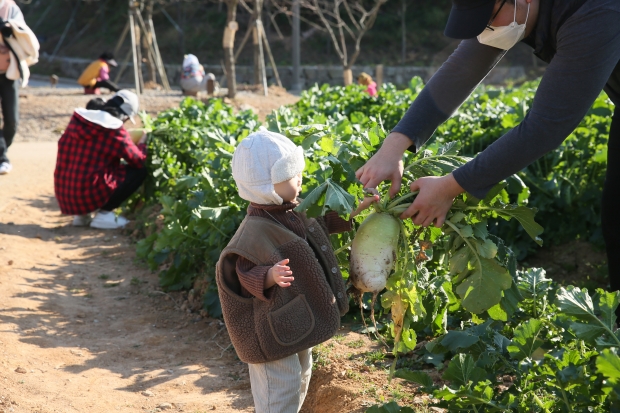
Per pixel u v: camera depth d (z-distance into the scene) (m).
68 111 17.56
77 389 4.01
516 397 2.99
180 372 4.34
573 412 2.83
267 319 2.99
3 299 5.35
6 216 7.99
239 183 3.05
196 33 40.28
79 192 7.43
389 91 11.95
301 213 3.16
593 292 5.80
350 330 4.70
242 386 4.12
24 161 11.09
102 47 41.66
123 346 4.75
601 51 2.63
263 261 2.98
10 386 3.93
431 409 3.41
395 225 3.21
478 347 3.38
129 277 6.25
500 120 7.86
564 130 2.76
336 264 3.18
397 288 3.21
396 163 3.22
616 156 3.70
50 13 48.38
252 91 21.55
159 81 34.94
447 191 3.00
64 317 5.20
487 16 2.75
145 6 27.03
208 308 5.27
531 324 3.05
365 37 39.62
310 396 3.95
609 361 2.43
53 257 6.71
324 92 12.44
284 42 38.78
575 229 6.72
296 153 3.03
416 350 4.27
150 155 8.27
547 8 2.78
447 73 3.27
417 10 41.53
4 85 9.41
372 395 3.64
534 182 6.67
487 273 3.27
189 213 5.77
